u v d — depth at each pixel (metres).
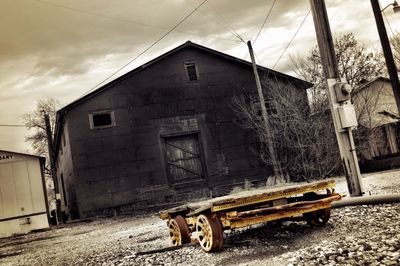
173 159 20.59
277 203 6.28
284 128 19.17
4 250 12.48
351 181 8.80
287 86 20.70
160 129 20.61
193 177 20.66
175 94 21.28
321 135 17.91
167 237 8.84
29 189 20.78
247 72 22.73
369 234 5.47
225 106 21.92
